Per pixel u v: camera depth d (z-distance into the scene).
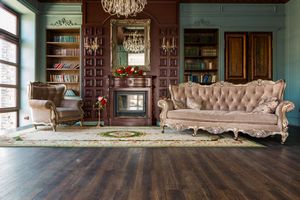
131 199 1.82
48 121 5.12
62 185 2.10
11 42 6.27
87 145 3.76
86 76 6.80
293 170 2.57
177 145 3.81
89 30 6.79
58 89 5.93
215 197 1.87
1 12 5.87
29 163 2.77
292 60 6.63
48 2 6.88
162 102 5.04
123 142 4.01
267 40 6.94
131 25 6.82
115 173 2.44
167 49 6.82
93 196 1.87
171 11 6.84
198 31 7.17
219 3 6.93
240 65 6.88
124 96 6.53
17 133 4.87
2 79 5.91
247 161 2.93
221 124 4.42
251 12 6.93
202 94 5.33
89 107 6.79
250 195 1.91
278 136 4.82
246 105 4.99
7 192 1.95
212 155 3.21
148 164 2.77
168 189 2.02
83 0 6.76
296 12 6.42
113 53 6.79
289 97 6.77
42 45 6.87
